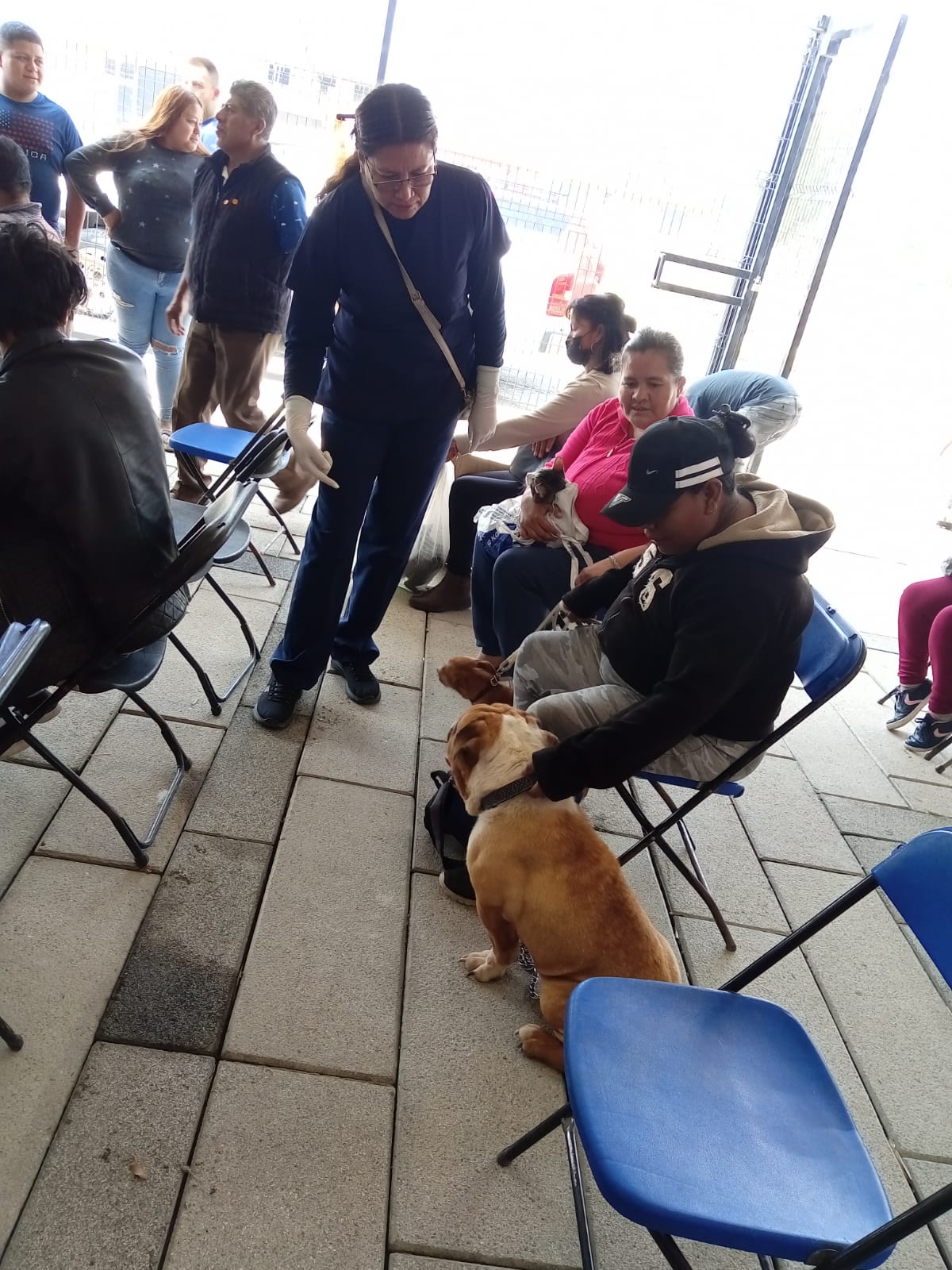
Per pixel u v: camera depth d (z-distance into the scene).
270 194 3.67
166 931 1.97
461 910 2.24
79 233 4.80
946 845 1.32
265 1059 1.75
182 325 4.46
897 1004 2.24
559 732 2.08
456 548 3.68
